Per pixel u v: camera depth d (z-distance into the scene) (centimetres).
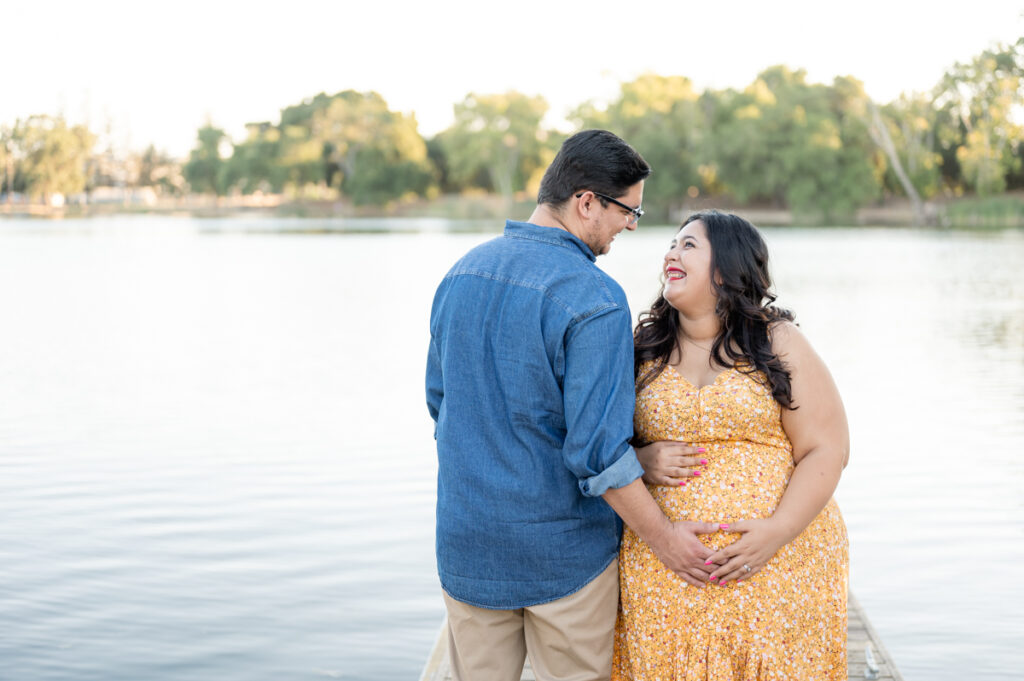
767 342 221
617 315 203
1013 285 2108
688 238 226
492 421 208
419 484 615
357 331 1392
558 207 214
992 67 6219
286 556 494
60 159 10119
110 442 722
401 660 389
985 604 436
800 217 6738
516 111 9069
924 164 6362
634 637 221
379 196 9494
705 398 218
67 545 507
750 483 217
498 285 208
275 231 6153
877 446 716
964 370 1045
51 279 2364
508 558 210
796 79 7469
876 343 1252
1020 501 580
